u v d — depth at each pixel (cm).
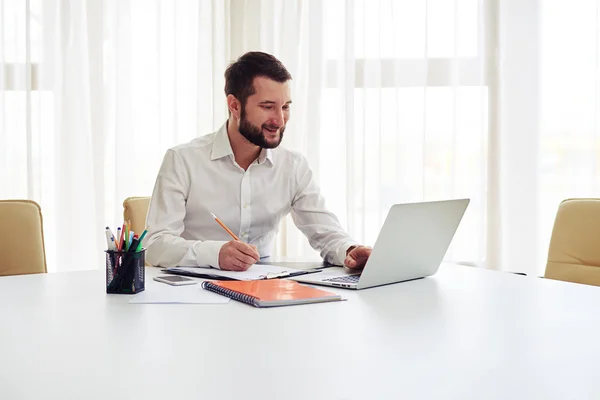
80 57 296
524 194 281
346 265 154
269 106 179
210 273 144
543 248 281
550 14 275
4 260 173
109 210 302
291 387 71
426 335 94
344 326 100
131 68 297
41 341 90
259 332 96
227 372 76
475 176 282
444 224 141
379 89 285
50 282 140
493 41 276
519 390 71
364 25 286
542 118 279
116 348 87
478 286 137
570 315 108
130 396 68
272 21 296
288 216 294
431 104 284
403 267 139
